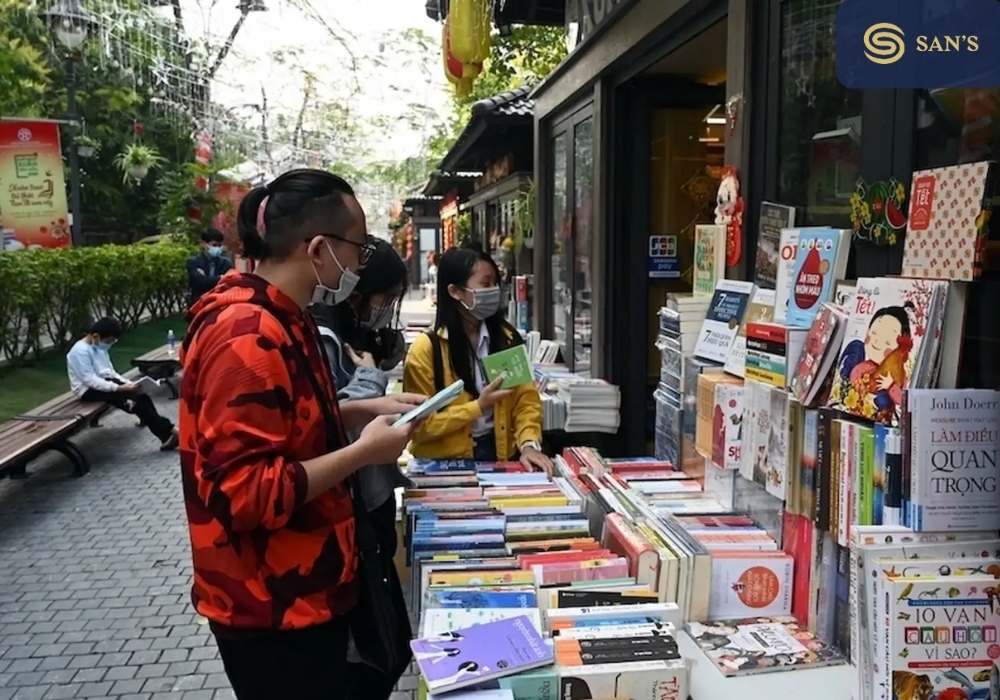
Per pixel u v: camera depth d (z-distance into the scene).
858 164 2.40
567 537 2.57
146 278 14.72
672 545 2.32
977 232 1.76
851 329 2.07
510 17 6.24
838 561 2.11
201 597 1.64
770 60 2.91
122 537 4.94
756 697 1.91
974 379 1.90
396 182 32.97
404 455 3.45
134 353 12.28
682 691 1.81
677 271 5.16
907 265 1.98
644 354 5.14
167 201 18.75
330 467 1.57
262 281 1.66
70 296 11.45
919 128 2.09
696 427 2.95
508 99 7.90
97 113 18.27
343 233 1.68
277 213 1.64
